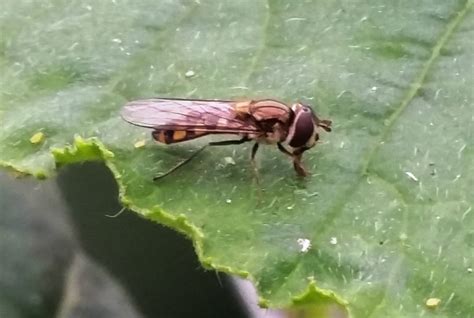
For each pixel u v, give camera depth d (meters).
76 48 0.08
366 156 0.07
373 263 0.07
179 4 0.08
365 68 0.08
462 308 0.07
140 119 0.07
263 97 0.08
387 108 0.08
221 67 0.08
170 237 0.08
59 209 0.08
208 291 0.08
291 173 0.07
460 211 0.07
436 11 0.08
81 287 0.08
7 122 0.07
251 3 0.08
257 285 0.07
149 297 0.08
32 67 0.08
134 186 0.07
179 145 0.07
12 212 0.08
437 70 0.08
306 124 0.07
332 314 0.08
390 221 0.07
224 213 0.07
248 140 0.07
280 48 0.08
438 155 0.07
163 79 0.08
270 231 0.07
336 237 0.07
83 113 0.08
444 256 0.07
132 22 0.08
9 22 0.08
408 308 0.07
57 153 0.07
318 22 0.08
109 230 0.08
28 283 0.08
